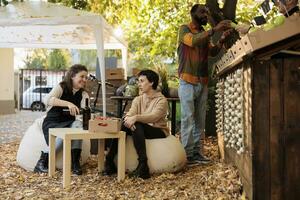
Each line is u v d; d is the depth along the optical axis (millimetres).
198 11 5062
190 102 5082
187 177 4535
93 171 4996
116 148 4723
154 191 4066
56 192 4145
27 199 3916
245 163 3594
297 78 3285
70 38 9258
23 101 22688
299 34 3115
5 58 16719
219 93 5258
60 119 5098
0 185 4430
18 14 6523
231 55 3791
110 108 7410
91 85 7398
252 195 3318
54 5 6875
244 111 3574
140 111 4930
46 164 5051
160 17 9586
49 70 23719
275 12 4277
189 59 5035
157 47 9383
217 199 3662
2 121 13555
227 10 5422
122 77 7547
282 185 3309
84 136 4316
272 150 3314
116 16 9977
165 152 4695
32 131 5379
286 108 3297
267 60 3309
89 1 9664
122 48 9422
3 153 6520
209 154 5957
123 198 3885
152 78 4906
